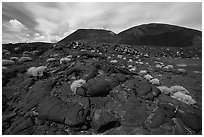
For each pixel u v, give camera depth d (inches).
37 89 326.0
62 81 368.5
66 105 261.7
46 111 247.0
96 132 219.1
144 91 317.1
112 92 313.1
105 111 251.4
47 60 587.5
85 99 284.0
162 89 373.1
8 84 361.7
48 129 220.1
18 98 306.7
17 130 218.1
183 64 1084.5
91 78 363.3
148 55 1529.3
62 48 847.7
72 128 221.0
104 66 433.4
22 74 428.8
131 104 274.2
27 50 810.8
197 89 478.0
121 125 233.1
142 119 242.1
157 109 261.7
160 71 713.6
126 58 1043.3
